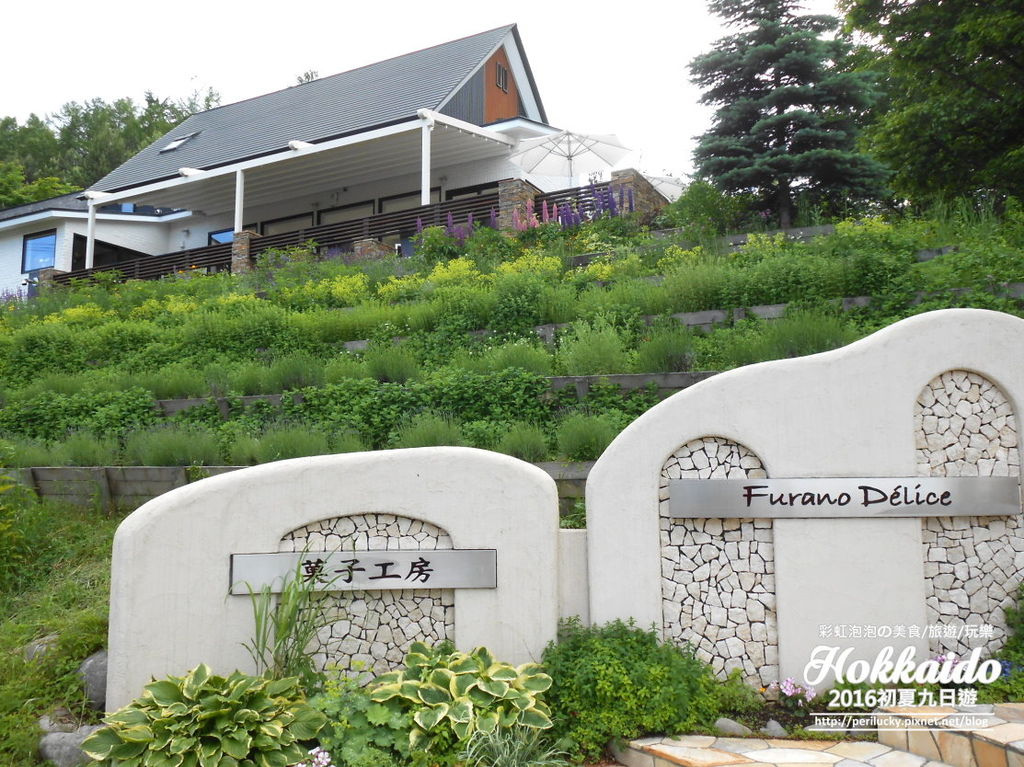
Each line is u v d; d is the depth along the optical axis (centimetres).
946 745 420
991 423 521
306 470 512
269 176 2312
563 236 1594
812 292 938
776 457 508
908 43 1427
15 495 761
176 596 493
